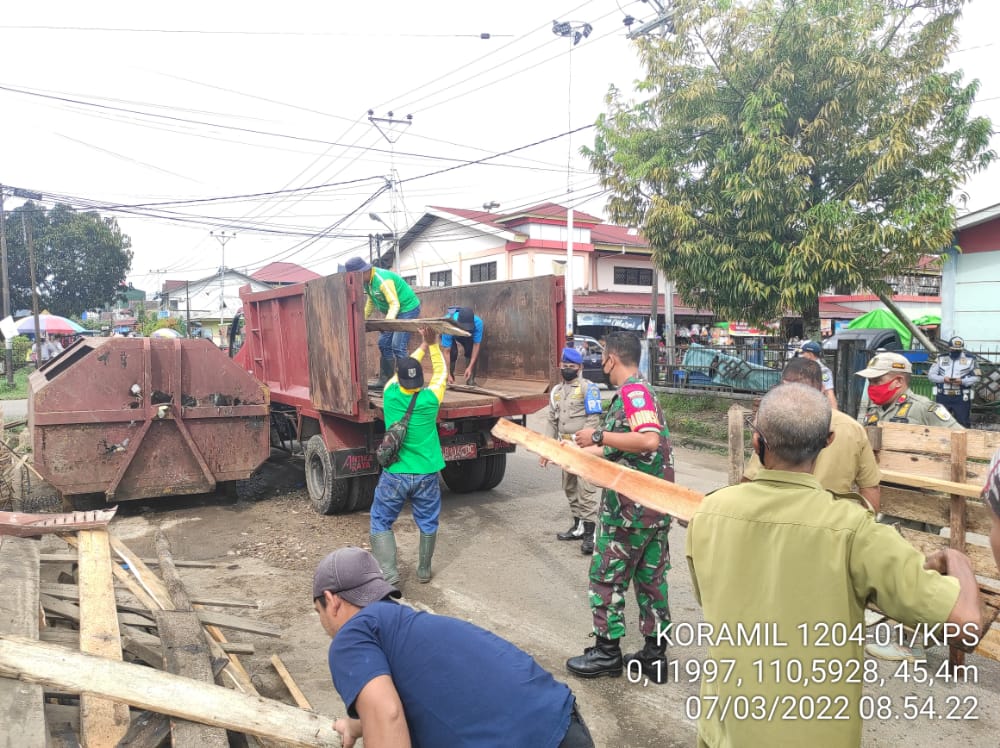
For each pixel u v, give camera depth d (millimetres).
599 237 30031
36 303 24984
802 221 10570
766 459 1974
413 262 33531
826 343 15727
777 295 11000
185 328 45219
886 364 4906
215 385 7020
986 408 10414
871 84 9898
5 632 2660
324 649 4219
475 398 7027
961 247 12648
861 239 10094
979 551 3664
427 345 5332
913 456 4180
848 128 10352
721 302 11750
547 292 7246
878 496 3439
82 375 6434
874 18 10094
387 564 5047
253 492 7996
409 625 1979
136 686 2230
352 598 2096
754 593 1836
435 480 5172
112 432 6566
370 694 1830
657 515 3666
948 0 9875
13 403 19969
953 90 9914
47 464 6336
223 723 2199
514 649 2061
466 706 1891
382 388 7699
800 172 10508
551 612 4750
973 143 10062
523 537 6379
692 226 10961
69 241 37188
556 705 1949
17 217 36344
